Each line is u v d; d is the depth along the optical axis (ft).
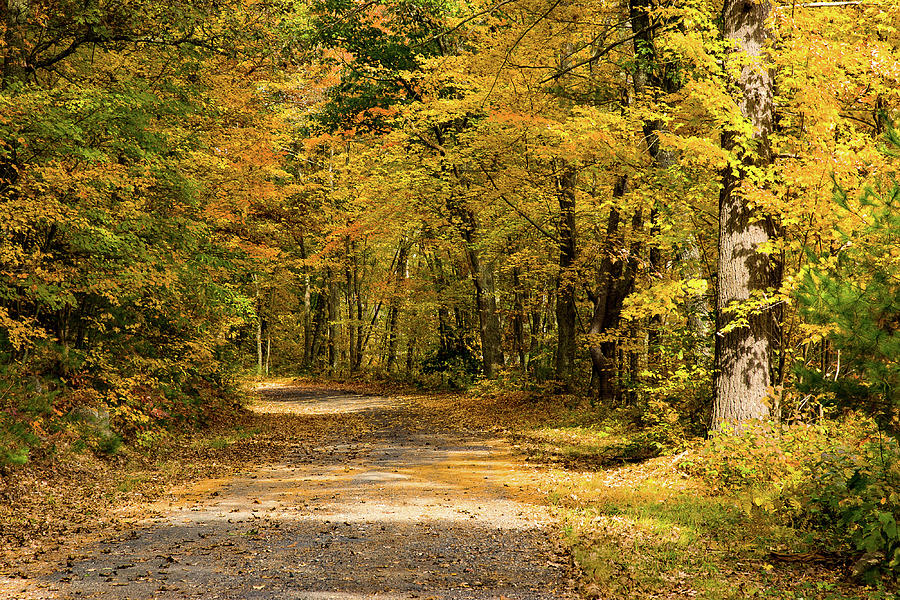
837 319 22.29
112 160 42.88
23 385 42.11
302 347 192.54
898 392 21.34
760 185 34.83
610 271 64.44
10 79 40.65
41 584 20.88
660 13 41.91
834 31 37.50
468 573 22.24
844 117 36.45
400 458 49.01
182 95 49.47
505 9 61.00
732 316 37.68
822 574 21.85
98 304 50.16
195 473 42.60
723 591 20.13
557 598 19.92
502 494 35.70
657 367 48.24
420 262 147.74
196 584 20.93
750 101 37.09
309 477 41.50
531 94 60.95
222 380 75.82
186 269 47.60
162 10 46.47
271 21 52.03
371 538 26.63
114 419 49.55
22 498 32.12
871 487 22.81
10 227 36.99
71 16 44.75
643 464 41.04
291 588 20.58
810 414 38.32
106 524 29.01
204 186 49.70
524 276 87.40
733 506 29.37
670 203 44.83
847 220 27.73
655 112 42.34
